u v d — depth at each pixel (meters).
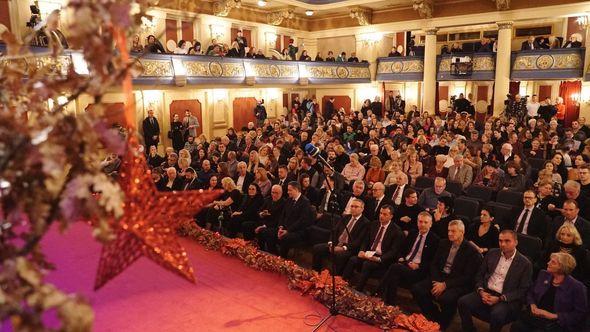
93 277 5.63
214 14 17.14
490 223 5.96
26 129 1.39
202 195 1.86
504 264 4.80
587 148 10.20
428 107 19.56
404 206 6.86
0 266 1.35
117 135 1.53
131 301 5.06
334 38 22.23
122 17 1.45
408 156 9.84
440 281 5.21
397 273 5.48
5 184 1.46
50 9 13.00
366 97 21.53
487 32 23.09
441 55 19.55
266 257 6.00
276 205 7.36
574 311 4.19
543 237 6.25
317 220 7.21
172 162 10.48
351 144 13.41
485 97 22.25
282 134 13.26
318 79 19.52
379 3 18.97
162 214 1.80
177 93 16.09
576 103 18.75
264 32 19.97
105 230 1.49
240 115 18.48
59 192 1.44
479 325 5.25
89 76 1.68
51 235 6.98
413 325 4.54
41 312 1.25
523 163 9.44
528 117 16.22
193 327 4.54
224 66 16.22
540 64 17.27
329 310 4.89
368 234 6.14
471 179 8.95
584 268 4.88
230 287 5.44
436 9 18.52
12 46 1.84
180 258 1.80
